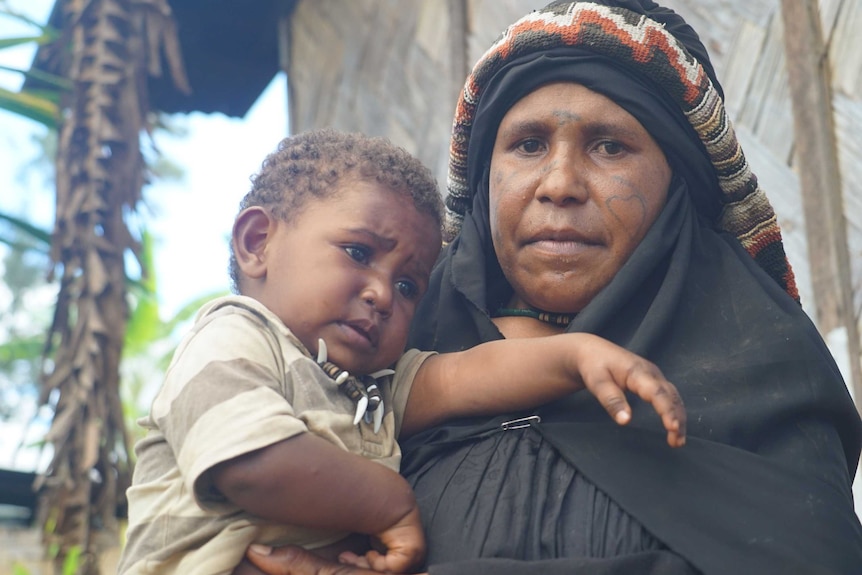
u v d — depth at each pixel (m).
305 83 5.14
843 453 1.69
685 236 1.79
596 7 1.79
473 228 1.93
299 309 1.64
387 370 1.73
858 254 2.85
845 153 2.91
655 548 1.51
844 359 2.81
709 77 1.89
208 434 1.44
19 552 7.00
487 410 1.69
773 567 1.46
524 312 1.85
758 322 1.70
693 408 1.63
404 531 1.48
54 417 4.39
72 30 4.86
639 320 1.75
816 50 2.97
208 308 1.67
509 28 1.85
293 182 1.71
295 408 1.55
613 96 1.75
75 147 4.66
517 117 1.78
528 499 1.56
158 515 1.52
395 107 4.49
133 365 11.51
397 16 4.57
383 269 1.66
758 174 3.08
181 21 5.23
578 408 1.67
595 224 1.73
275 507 1.44
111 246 4.57
